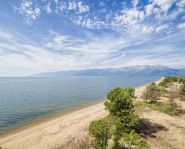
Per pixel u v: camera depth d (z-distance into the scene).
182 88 44.34
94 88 127.06
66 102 66.06
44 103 64.50
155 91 45.78
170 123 22.94
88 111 43.09
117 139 16.45
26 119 41.38
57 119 39.22
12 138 28.11
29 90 120.38
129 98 20.00
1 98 80.31
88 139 18.44
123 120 19.03
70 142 20.80
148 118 24.69
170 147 16.59
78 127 27.58
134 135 17.66
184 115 27.05
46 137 26.02
